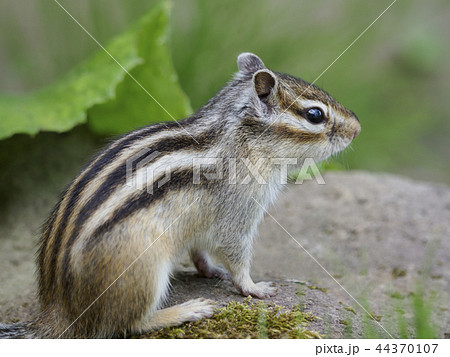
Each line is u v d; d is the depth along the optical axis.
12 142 8.86
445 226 8.35
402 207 8.79
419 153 11.35
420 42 13.70
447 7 14.63
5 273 7.27
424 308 5.85
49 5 10.60
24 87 10.92
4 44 10.92
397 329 5.88
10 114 8.16
